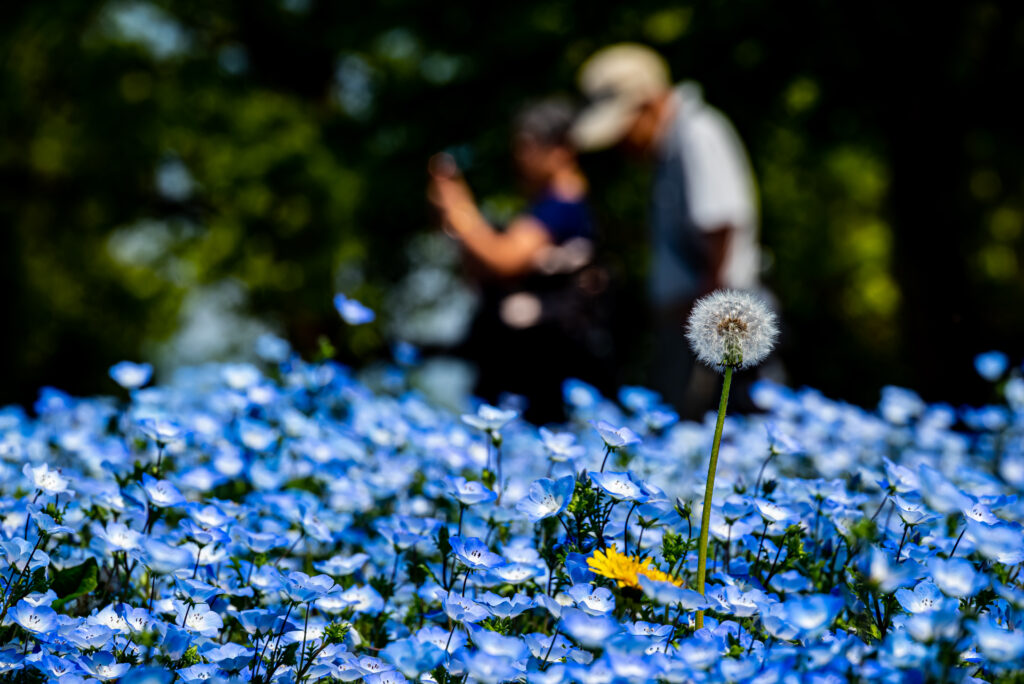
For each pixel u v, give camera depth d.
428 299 21.53
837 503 2.75
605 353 6.64
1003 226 17.81
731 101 16.06
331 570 2.44
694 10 15.85
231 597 2.40
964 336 13.80
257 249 20.34
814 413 4.36
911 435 4.69
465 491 2.44
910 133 14.12
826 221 22.86
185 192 22.69
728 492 2.70
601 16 17.27
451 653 1.97
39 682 1.92
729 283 6.58
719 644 2.00
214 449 3.49
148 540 2.16
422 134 19.28
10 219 21.53
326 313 20.02
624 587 2.22
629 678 1.72
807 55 15.00
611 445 2.44
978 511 2.42
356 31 19.50
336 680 2.04
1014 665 1.81
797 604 1.78
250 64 22.34
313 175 20.09
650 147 6.98
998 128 14.91
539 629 2.39
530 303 6.46
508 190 18.52
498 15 18.30
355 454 3.44
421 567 2.57
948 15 13.67
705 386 6.14
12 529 2.47
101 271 22.78
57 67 21.28
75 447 3.31
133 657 1.99
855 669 1.69
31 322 21.41
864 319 24.03
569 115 6.86
